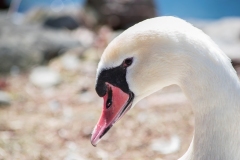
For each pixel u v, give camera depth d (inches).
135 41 205.0
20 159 362.6
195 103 199.8
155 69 205.9
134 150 382.6
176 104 467.2
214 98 194.5
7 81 540.7
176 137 398.3
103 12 792.3
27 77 554.3
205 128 200.4
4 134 402.9
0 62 576.7
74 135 407.2
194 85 196.5
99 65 216.7
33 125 423.8
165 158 368.8
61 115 448.5
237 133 198.8
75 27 756.0
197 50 192.5
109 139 398.9
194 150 206.7
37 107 468.8
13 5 876.6
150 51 203.5
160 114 443.8
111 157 371.6
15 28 679.1
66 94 504.4
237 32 702.5
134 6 797.2
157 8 855.7
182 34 195.9
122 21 791.1
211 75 192.1
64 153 375.6
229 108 195.2
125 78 213.0
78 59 602.5
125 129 415.2
